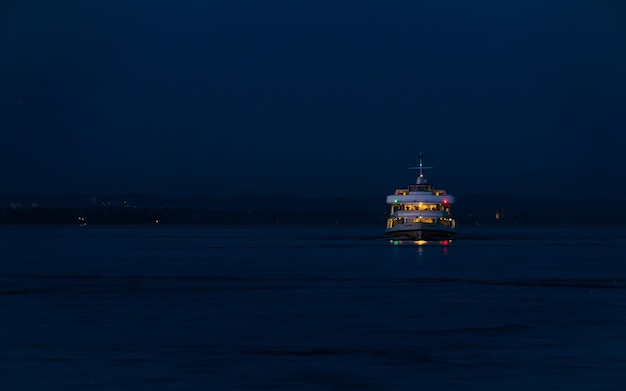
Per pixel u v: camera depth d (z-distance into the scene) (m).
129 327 61.75
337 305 75.25
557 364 48.19
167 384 43.78
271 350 52.34
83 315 68.62
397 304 75.94
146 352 51.75
